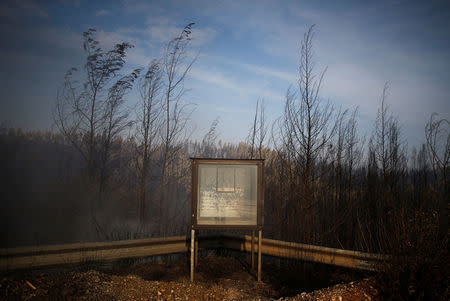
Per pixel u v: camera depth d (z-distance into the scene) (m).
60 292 4.55
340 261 6.41
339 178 9.30
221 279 6.36
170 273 6.68
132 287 5.16
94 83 10.72
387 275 4.79
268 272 6.99
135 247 6.75
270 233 9.03
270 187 9.44
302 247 6.88
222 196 6.03
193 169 6.01
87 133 10.83
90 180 10.63
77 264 5.93
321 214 8.11
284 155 8.70
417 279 4.57
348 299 4.48
